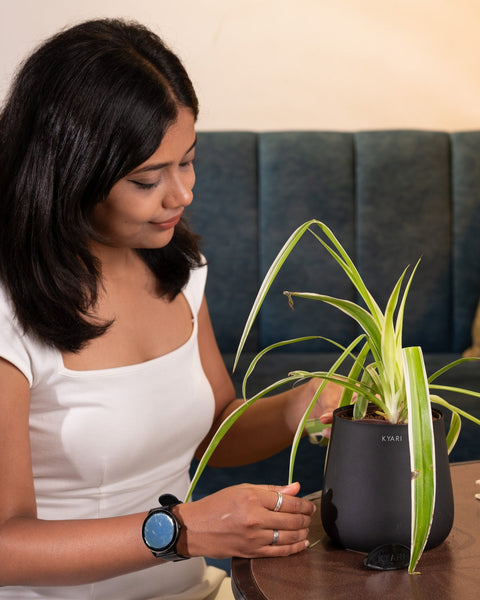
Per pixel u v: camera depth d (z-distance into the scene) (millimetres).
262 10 2652
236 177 2543
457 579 787
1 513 903
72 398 1038
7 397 958
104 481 1072
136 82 929
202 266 1263
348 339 2547
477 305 2553
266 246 2545
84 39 954
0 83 2582
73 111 937
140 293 1161
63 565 860
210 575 1197
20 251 981
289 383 2188
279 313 2543
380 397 889
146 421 1088
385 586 776
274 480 2090
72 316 1005
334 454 871
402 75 2697
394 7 2662
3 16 2596
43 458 1043
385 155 2557
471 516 951
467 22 2666
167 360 1130
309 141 2562
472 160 2568
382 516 832
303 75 2691
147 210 985
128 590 1073
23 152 979
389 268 2553
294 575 809
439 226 2561
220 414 1337
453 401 2133
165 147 953
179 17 2646
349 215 2555
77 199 965
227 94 2697
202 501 866
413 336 2570
